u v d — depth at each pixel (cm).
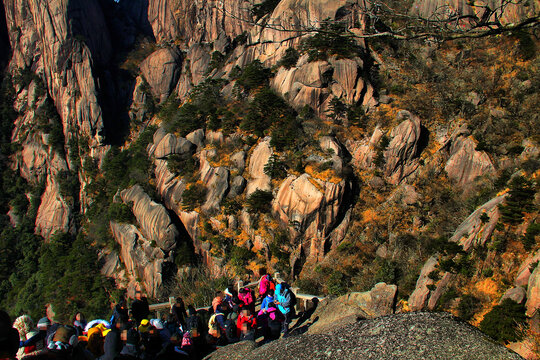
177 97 9181
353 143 4747
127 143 8962
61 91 9119
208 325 1278
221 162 5166
